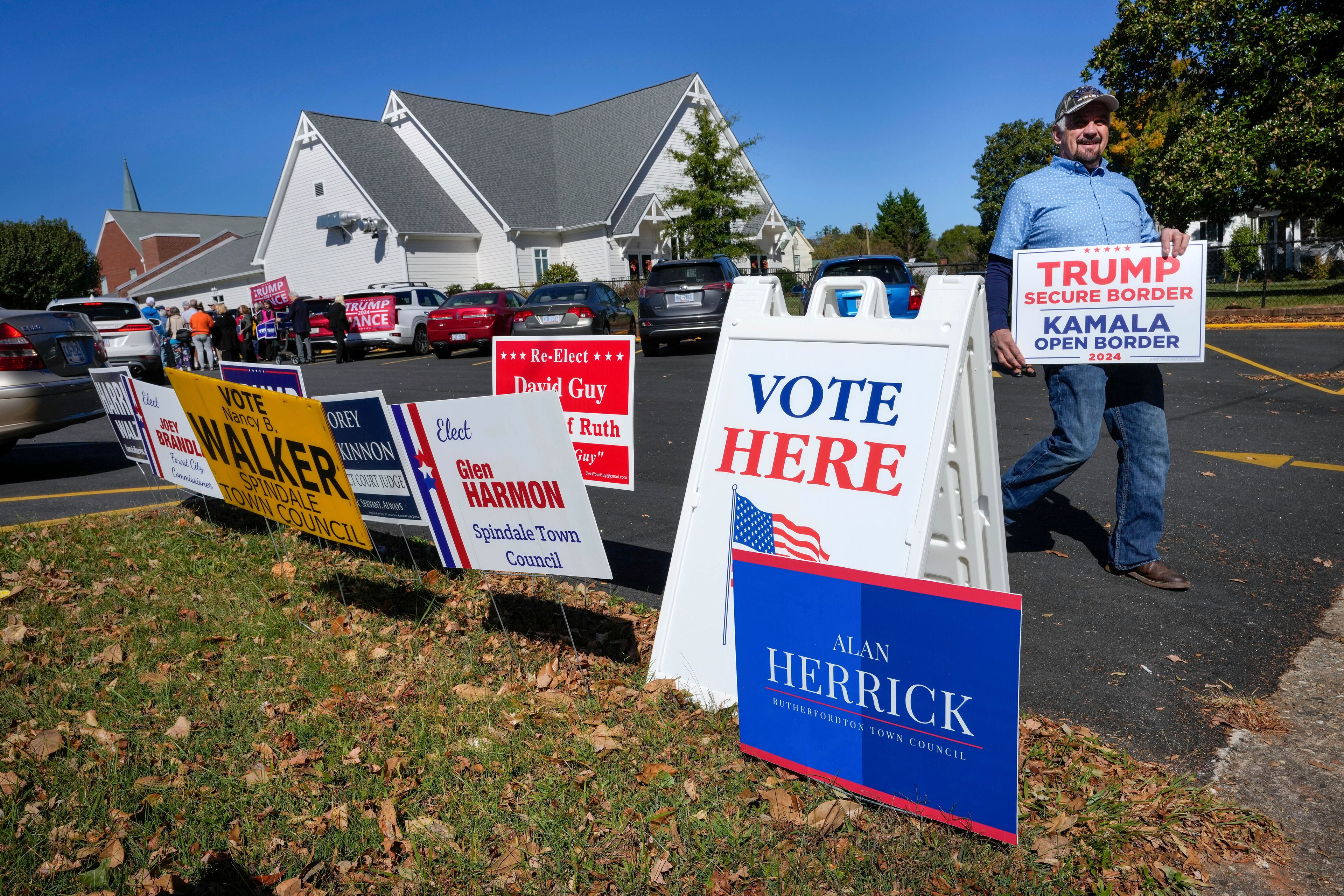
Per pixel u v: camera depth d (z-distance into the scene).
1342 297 18.09
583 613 4.11
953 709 2.33
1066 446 4.03
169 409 5.59
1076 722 3.01
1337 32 17.91
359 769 2.85
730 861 2.33
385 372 17.42
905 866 2.26
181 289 46.12
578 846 2.42
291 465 4.21
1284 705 3.05
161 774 2.84
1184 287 3.72
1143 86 20.48
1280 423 7.78
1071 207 3.93
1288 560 4.42
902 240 85.62
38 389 7.35
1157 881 2.21
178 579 4.68
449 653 3.72
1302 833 2.40
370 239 33.12
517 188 34.62
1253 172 18.00
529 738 2.99
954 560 2.84
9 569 4.86
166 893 2.29
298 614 4.20
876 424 2.78
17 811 2.60
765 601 2.65
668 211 35.38
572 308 17.38
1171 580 4.10
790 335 3.03
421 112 34.81
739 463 3.09
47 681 3.49
